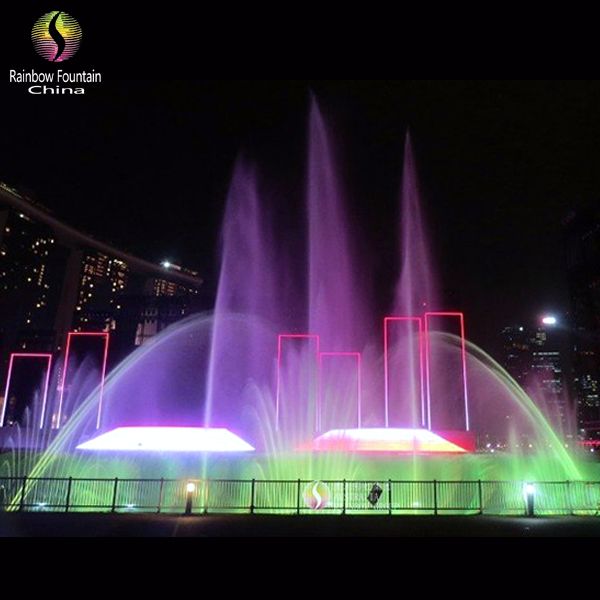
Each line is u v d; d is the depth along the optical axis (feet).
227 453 83.66
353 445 87.92
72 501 72.64
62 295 597.52
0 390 385.91
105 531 51.93
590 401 521.24
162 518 60.90
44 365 394.52
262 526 55.67
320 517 62.13
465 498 74.69
